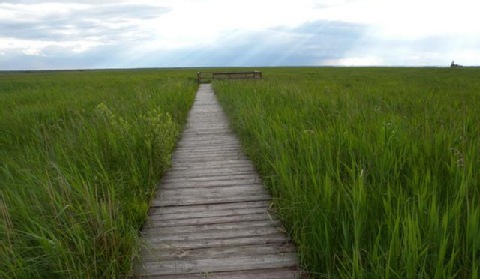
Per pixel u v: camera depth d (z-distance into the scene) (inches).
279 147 179.2
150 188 179.3
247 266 113.7
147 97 421.4
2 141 264.2
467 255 84.0
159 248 126.0
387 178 127.3
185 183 196.1
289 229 133.3
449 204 107.5
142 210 147.5
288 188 135.7
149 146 196.5
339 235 105.6
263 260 116.8
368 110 249.9
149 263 116.6
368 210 106.5
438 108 295.6
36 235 100.7
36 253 104.9
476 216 86.7
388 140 153.9
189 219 150.0
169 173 215.0
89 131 220.4
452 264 79.0
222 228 140.6
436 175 123.3
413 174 128.9
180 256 120.3
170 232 138.4
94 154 174.4
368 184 122.0
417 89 549.3
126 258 110.9
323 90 498.0
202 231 138.5
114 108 321.7
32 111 356.8
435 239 88.0
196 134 333.7
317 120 239.8
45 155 183.5
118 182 159.9
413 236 84.4
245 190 182.2
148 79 1186.0
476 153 135.9
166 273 111.1
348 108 257.0
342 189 115.5
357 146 158.7
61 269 95.0
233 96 495.2
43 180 138.9
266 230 137.5
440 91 524.4
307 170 138.9
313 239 107.4
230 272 111.0
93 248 104.5
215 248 125.1
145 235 136.3
